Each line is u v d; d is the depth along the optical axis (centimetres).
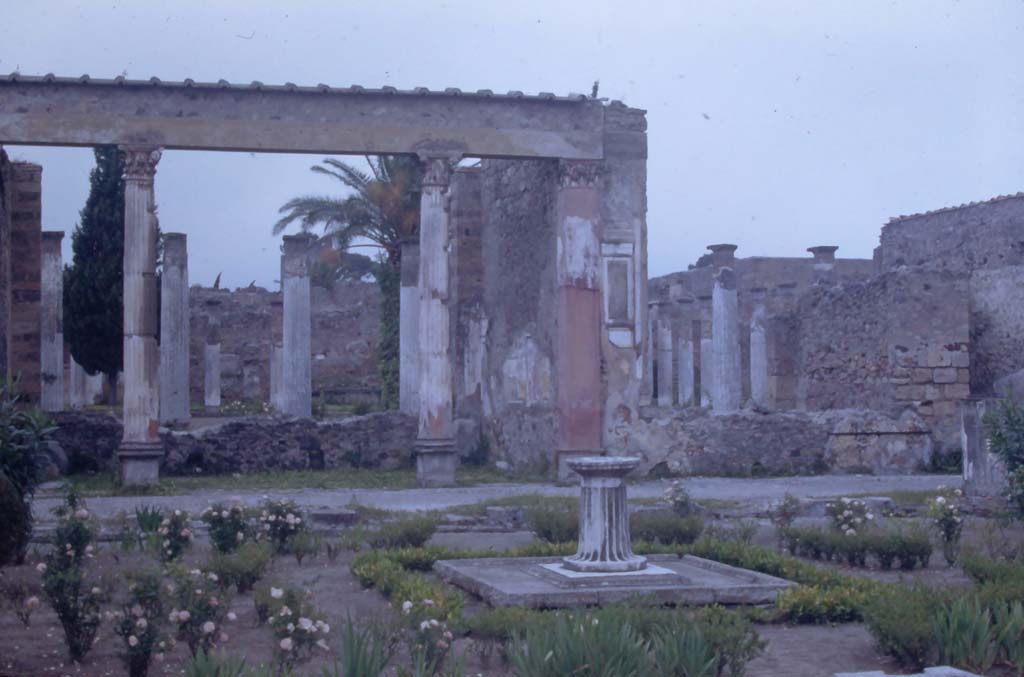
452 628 822
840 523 1390
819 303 2706
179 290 2884
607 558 1041
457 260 2600
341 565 1244
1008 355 2661
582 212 2122
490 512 1608
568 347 2100
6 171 2161
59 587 814
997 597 871
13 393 1325
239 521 1277
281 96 2005
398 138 2047
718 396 3008
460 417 2570
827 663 821
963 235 3162
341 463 2364
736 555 1174
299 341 2738
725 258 3034
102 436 2238
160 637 776
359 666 625
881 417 2300
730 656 740
